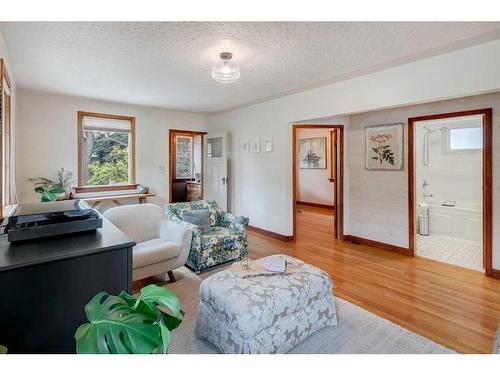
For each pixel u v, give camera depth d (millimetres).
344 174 4621
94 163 4926
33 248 1294
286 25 2211
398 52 2736
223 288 1925
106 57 2863
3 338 1121
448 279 3102
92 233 1558
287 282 2020
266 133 4953
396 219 4020
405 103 3068
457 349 1935
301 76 3473
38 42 2508
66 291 1245
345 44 2549
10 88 3141
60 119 4496
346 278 3146
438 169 5172
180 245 3008
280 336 1851
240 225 3693
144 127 5367
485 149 3109
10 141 3236
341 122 4582
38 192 4094
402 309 2477
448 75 2748
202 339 2076
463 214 4719
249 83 3773
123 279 1389
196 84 3832
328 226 5852
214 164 6020
